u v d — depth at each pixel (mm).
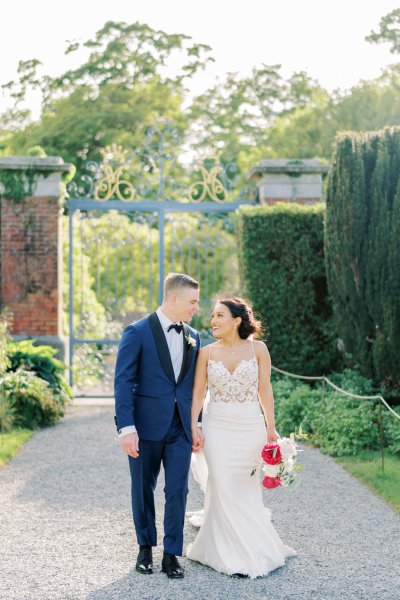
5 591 4305
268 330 11141
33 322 12258
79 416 10797
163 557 4617
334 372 11016
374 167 9180
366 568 4680
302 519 5719
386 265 8781
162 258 12758
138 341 4629
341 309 9578
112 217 14438
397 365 8867
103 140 24453
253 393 4855
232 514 4680
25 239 12281
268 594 4270
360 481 6832
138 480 4645
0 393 9227
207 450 4820
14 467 7496
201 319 13836
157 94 26375
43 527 5520
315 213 11188
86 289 13883
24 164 12172
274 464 4715
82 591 4309
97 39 26953
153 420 4582
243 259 11211
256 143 27641
